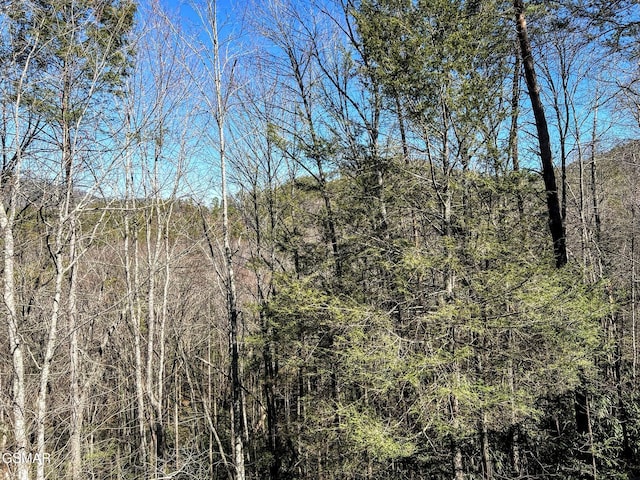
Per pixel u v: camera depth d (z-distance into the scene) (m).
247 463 12.31
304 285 7.60
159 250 12.02
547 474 6.93
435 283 7.02
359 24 6.85
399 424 6.35
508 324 5.84
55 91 6.10
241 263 12.27
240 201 12.04
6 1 5.43
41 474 5.44
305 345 8.07
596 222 11.79
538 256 6.80
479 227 6.41
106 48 6.35
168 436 14.76
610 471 7.51
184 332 14.76
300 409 12.16
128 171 10.28
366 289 7.85
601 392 8.13
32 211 7.31
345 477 8.65
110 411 10.78
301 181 10.23
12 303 5.38
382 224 7.88
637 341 11.73
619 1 5.94
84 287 11.09
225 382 16.70
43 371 5.66
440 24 6.02
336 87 9.70
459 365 6.29
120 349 12.52
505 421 6.83
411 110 6.54
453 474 7.02
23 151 6.12
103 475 9.35
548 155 8.47
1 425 6.23
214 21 9.51
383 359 5.85
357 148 8.28
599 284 6.39
